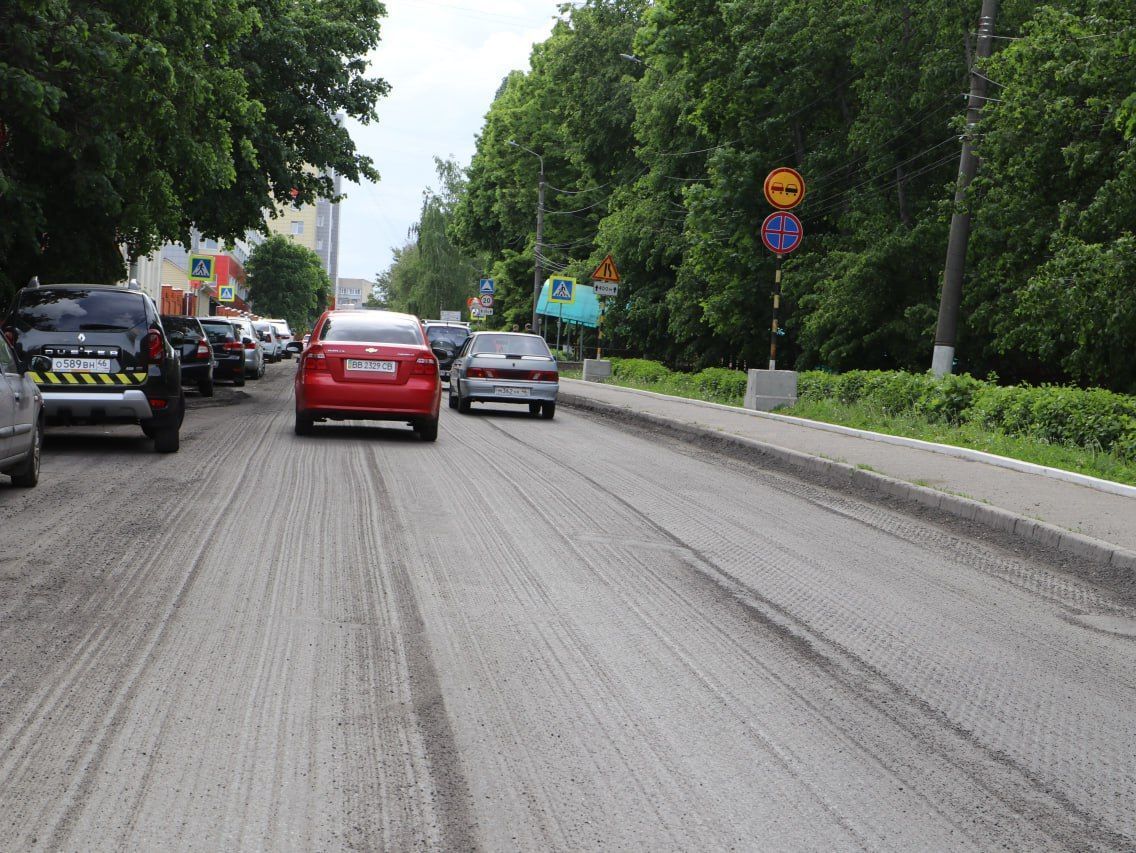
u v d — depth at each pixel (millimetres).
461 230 81438
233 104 23984
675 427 23375
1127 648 7512
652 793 4578
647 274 50219
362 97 36000
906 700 6039
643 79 48219
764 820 4375
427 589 7871
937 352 24734
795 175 26109
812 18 34844
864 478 15078
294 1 34156
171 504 10812
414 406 17797
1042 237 25391
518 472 14758
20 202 19828
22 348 14398
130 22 20250
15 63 18578
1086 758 5309
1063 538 11047
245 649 6266
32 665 5820
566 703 5641
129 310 14750
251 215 33906
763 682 6191
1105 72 21750
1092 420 17656
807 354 36656
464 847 4000
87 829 4023
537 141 67062
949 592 8914
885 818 4469
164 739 4906
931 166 33375
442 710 5438
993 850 4238
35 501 10758
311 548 9031
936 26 32125
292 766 4668
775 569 9344
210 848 3916
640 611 7605
